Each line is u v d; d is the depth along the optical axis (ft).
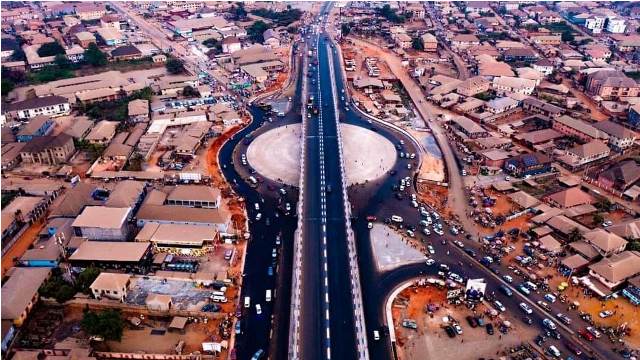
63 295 453.99
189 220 566.77
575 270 510.58
